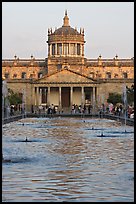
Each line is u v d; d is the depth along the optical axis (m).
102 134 78.44
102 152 53.78
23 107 191.25
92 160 46.84
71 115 175.50
